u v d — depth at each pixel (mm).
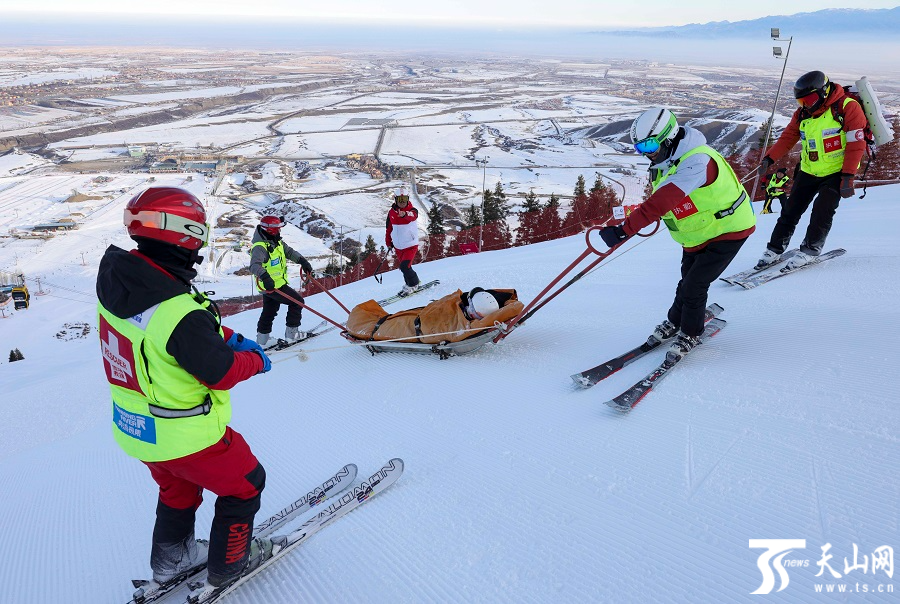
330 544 2684
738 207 3600
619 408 3395
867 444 2742
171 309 1845
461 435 3533
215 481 2123
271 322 6539
